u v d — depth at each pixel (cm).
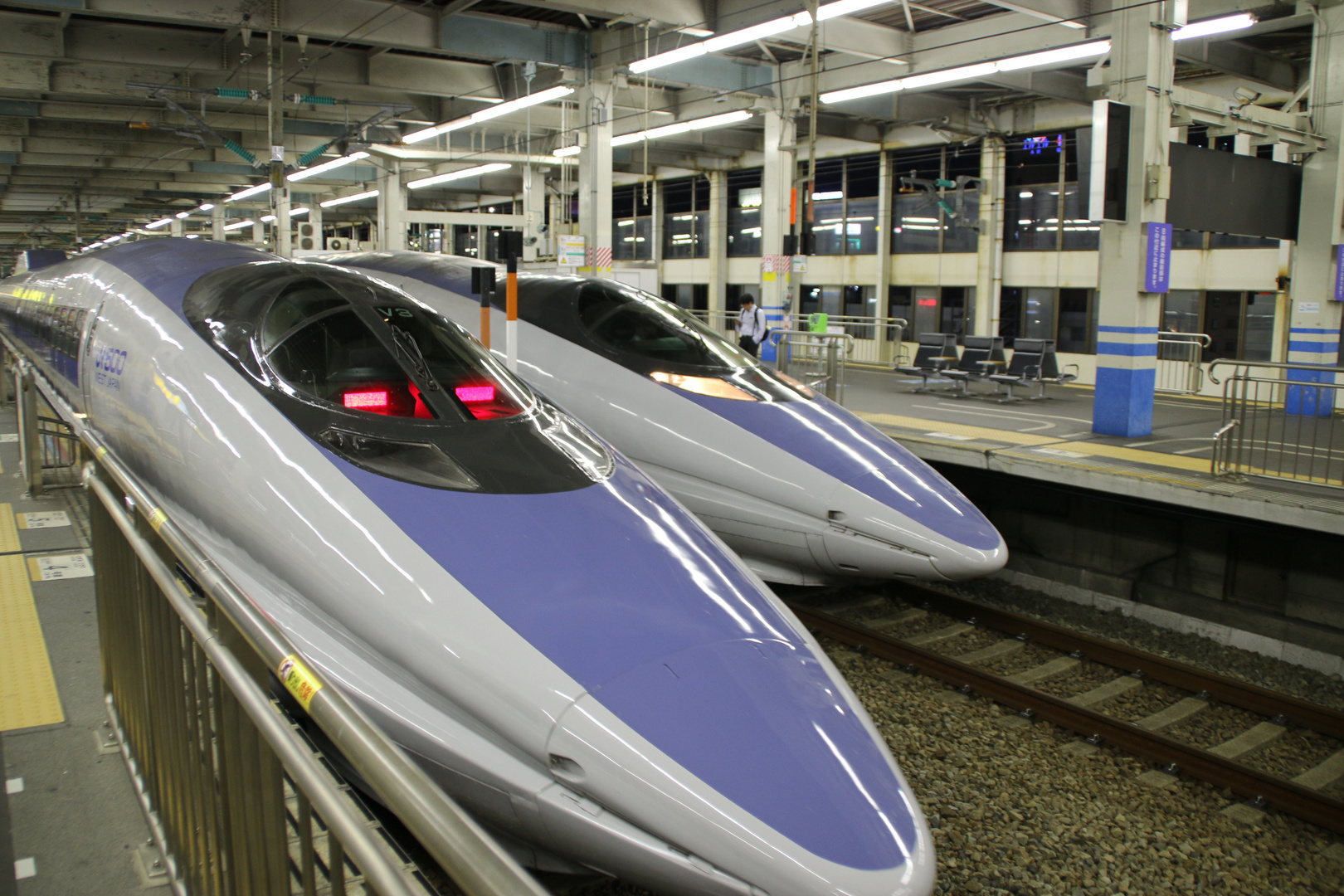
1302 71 1362
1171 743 460
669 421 631
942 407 1145
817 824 259
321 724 119
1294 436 915
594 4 1216
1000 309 1853
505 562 319
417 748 303
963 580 557
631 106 1844
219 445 372
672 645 300
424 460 356
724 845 256
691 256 2627
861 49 1391
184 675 201
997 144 1811
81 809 265
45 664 359
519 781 284
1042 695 509
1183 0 878
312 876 132
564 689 283
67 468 665
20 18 1488
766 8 1232
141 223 4841
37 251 1286
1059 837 401
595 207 1564
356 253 942
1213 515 674
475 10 1445
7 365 965
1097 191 870
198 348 415
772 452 601
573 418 432
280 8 1298
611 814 273
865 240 2105
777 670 305
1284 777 464
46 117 2105
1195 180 941
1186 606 693
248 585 344
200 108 2167
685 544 359
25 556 481
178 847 217
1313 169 1062
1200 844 401
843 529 575
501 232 638
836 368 1163
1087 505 761
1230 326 1516
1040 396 1252
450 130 1948
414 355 400
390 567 318
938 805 421
